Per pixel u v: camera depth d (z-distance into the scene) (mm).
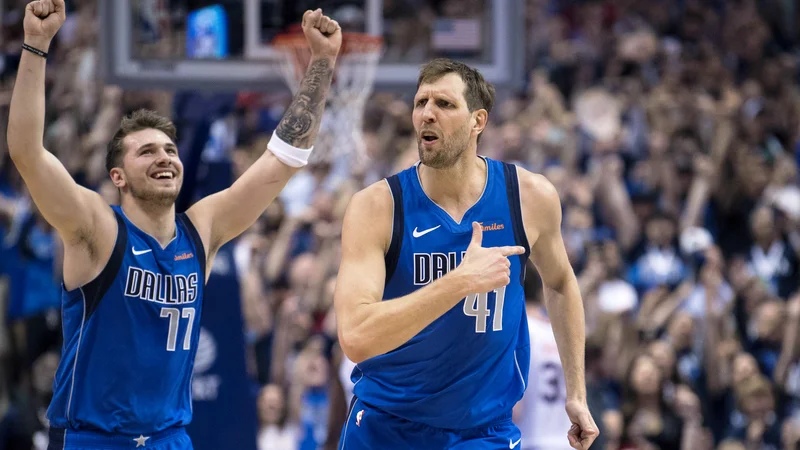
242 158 35844
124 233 14266
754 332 34156
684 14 49625
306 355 28750
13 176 36781
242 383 22469
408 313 11516
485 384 13430
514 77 26781
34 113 13320
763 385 30641
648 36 45344
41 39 13352
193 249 14836
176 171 14562
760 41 49594
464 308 12984
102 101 38219
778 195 39875
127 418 14117
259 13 24688
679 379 29422
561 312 14172
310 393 28422
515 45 26734
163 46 24094
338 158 27828
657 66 45250
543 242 13711
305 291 30562
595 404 18516
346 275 12555
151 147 14391
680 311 32562
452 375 13234
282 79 24703
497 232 13203
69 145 37875
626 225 36000
